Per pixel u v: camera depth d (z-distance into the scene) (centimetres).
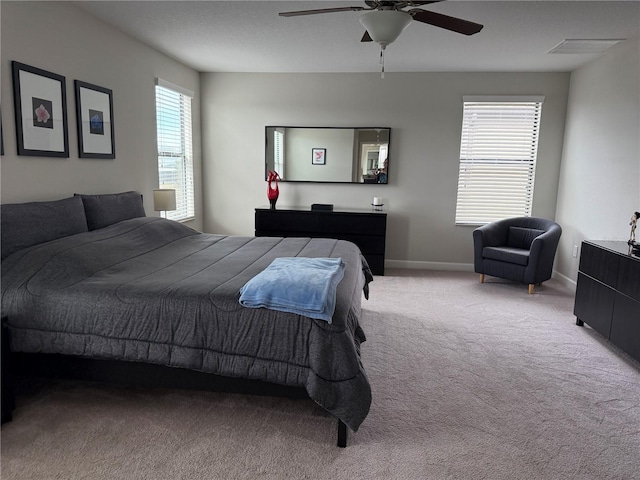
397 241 575
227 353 211
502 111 538
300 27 369
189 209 558
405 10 261
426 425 226
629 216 386
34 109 290
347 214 527
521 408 244
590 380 278
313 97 557
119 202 353
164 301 217
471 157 549
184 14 341
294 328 204
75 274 240
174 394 252
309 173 572
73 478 185
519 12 321
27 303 225
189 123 544
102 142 363
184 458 198
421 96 541
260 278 224
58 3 309
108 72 370
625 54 395
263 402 245
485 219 560
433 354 312
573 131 501
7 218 250
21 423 221
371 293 460
